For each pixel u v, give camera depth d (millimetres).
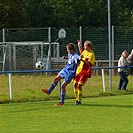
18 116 18969
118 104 22266
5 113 19766
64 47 44688
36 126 16719
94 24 66438
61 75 22344
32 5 63656
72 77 22109
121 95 26859
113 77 39562
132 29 42531
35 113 19719
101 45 43000
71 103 22875
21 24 59062
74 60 22125
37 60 45219
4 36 44531
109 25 30875
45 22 63938
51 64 44000
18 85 33406
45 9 64125
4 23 58000
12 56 45031
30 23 62469
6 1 58250
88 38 43125
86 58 22250
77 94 22281
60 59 44438
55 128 16281
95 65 43125
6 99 24031
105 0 67875
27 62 45219
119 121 17562
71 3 65875
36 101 24234
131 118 18219
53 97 25312
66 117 18594
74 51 22359
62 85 22109
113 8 67938
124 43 42594
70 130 15875
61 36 40844
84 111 20109
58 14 63906
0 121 17797
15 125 16922
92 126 16594
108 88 30266
